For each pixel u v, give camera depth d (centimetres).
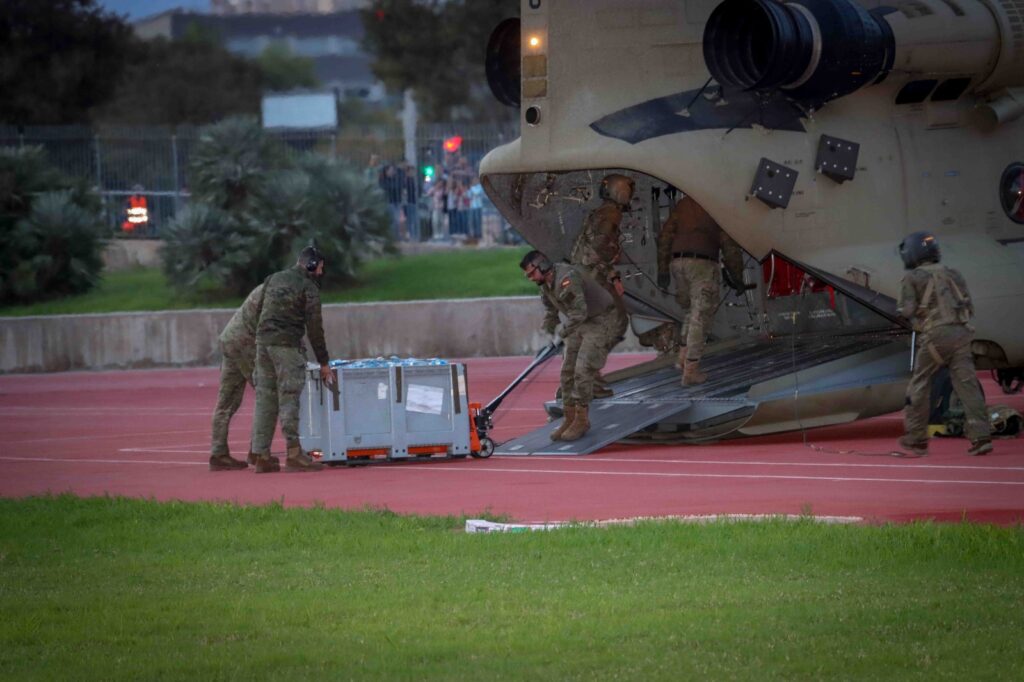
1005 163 4234
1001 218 4222
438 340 7594
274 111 11550
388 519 2647
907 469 3300
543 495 3042
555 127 3878
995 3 4116
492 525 2519
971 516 2628
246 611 1941
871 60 3878
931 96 4141
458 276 8625
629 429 3778
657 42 3909
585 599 1964
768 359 4175
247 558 2322
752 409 3778
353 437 3656
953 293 3438
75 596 2066
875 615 1842
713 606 1911
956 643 1716
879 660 1648
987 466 3312
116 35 14088
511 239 9538
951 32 4025
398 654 1709
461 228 9550
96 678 1648
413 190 9544
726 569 2136
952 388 3819
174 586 2127
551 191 4203
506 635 1788
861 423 4384
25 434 4938
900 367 3938
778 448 3800
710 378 4069
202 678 1641
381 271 8894
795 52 3697
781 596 1959
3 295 8669
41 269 8650
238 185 8794
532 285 8294
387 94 17500
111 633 1850
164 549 2423
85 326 7531
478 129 9644
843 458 3541
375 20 16000
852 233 3988
